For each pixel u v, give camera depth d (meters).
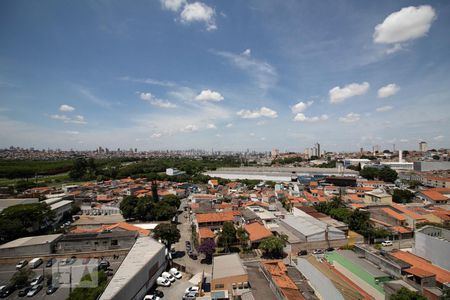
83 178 168.88
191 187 136.38
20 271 42.75
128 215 83.75
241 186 136.00
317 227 61.16
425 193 92.00
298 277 40.06
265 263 43.66
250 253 55.53
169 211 83.12
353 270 40.41
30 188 126.38
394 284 34.38
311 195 105.38
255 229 63.00
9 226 60.69
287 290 33.41
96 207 95.44
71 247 55.06
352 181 128.75
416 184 124.25
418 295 30.59
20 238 57.59
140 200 87.44
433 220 67.06
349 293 35.81
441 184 115.25
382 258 42.31
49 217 74.56
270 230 65.44
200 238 59.47
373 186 125.69
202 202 93.25
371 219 70.06
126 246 56.41
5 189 119.81
